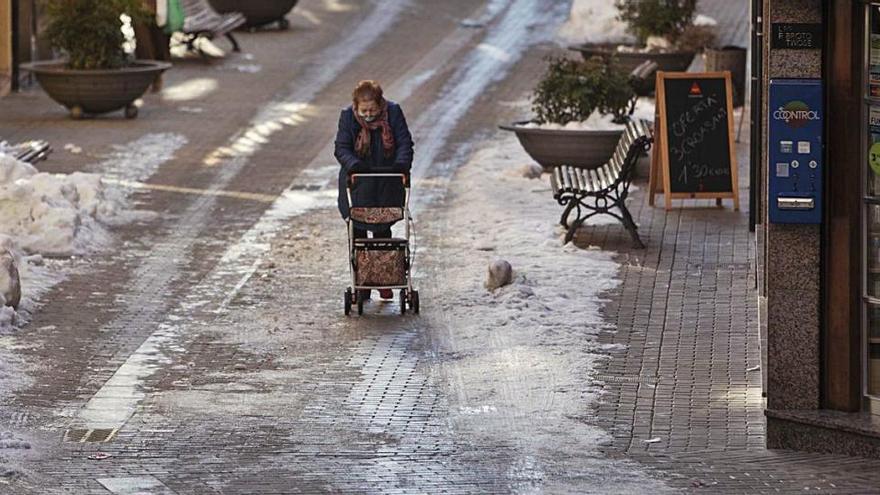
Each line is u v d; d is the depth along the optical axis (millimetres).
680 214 29016
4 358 20203
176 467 16094
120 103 38656
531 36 52875
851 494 15031
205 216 29016
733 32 51156
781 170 16203
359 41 52000
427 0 60000
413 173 33000
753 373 19688
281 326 22062
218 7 53531
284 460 16375
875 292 16328
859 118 16016
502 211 28859
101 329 21781
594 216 28609
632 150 25734
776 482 15445
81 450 16719
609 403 18531
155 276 24766
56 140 35875
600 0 53438
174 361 20375
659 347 20875
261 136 37094
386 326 22047
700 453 16594
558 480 15578
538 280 24125
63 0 38469
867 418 16453
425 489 15266
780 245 16422
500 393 18953
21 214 26031
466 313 22594
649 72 35344
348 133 23031
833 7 15914
